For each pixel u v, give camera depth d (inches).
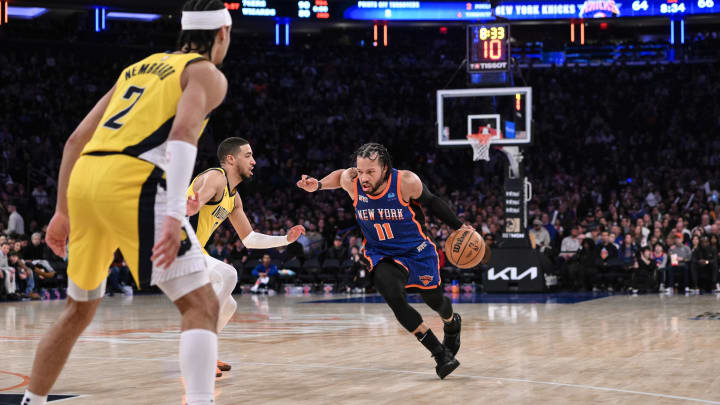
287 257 705.0
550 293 617.9
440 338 279.6
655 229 639.8
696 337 271.9
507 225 623.5
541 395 155.3
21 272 589.3
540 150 1085.8
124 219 108.3
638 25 1115.9
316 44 1199.6
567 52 1200.2
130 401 150.6
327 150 1073.5
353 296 613.9
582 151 1078.4
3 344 266.8
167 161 104.8
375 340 272.2
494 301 514.6
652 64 1161.4
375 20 1001.5
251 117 1095.0
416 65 1192.8
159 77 112.2
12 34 1019.3
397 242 189.9
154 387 168.9
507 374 185.6
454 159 1066.1
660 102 1127.6
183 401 150.6
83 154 112.6
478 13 986.7
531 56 1190.9
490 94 619.8
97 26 966.4
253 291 675.4
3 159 872.3
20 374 189.8
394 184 188.4
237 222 204.1
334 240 737.0
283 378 181.8
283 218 783.7
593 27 1177.4
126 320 381.7
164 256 102.6
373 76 1174.3
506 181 625.0
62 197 119.3
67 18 1053.2
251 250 719.1
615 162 1035.9
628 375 182.7
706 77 1130.0
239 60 1139.9
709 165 996.6
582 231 681.6
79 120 1011.9
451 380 176.9
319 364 207.6
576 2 971.3
